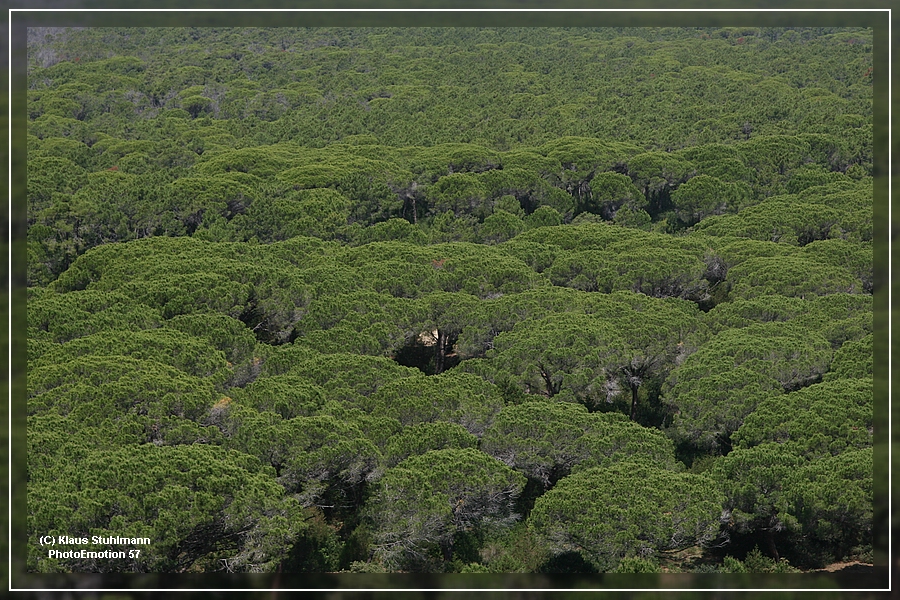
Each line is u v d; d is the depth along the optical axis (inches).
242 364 2242.9
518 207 4065.0
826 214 3535.9
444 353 2650.1
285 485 1742.1
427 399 1964.8
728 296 2977.4
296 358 2206.0
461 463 1715.1
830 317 2512.3
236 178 4217.5
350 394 2027.6
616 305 2576.3
